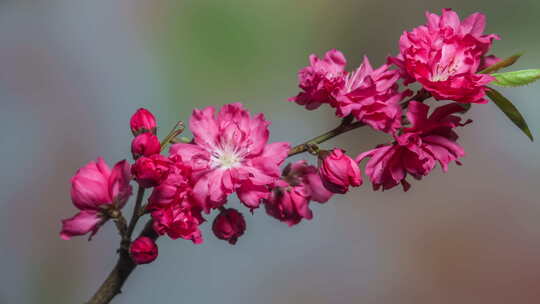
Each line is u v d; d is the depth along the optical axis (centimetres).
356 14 271
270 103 263
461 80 110
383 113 110
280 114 259
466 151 250
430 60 110
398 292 229
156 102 250
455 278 234
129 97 249
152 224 111
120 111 245
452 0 264
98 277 215
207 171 110
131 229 110
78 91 246
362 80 111
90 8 261
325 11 272
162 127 247
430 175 245
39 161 229
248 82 264
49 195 225
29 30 250
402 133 111
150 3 263
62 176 230
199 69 262
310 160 156
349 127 111
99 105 245
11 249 213
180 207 109
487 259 238
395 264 234
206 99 259
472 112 252
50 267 213
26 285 211
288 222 113
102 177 109
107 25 260
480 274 237
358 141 243
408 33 111
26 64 245
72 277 214
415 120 110
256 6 268
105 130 242
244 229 111
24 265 212
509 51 260
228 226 111
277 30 271
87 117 241
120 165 109
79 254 215
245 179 110
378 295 228
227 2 264
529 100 247
